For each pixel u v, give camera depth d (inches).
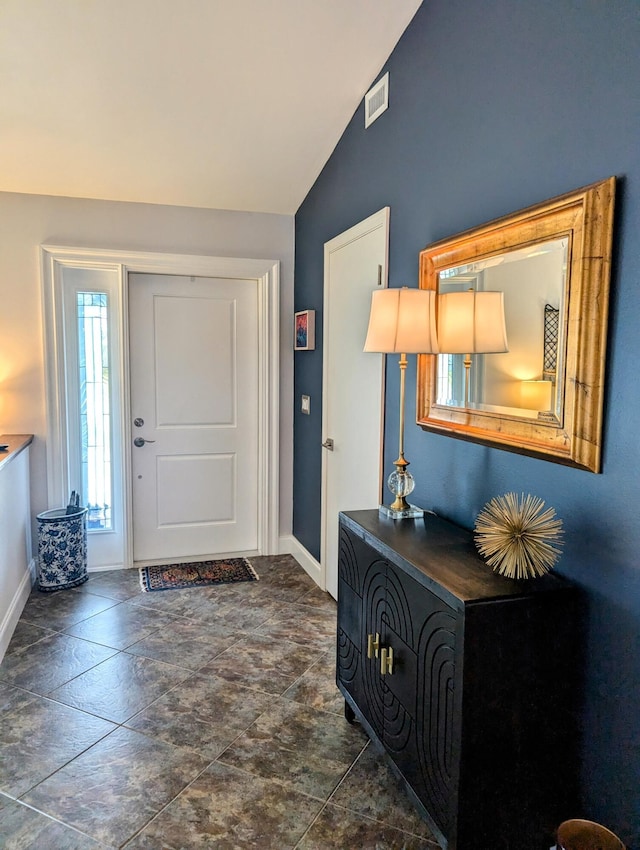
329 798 74.0
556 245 62.3
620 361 55.9
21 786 74.9
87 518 150.4
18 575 124.4
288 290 158.6
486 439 75.4
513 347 69.7
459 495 83.9
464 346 79.0
